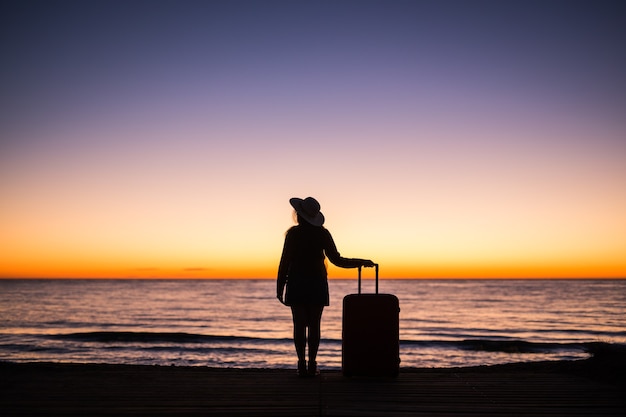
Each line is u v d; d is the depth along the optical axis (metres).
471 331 42.38
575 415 4.05
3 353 25.70
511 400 4.57
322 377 5.69
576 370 6.49
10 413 4.01
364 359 5.56
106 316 57.75
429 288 161.88
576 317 57.28
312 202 5.82
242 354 25.34
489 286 184.75
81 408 4.18
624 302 85.31
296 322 5.68
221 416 3.94
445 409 4.22
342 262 5.78
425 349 27.97
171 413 4.03
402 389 5.02
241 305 80.12
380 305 5.62
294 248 5.70
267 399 4.55
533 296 107.31
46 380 5.41
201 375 5.74
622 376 5.68
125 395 4.69
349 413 4.07
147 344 29.42
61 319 53.19
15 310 66.31
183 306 76.88
